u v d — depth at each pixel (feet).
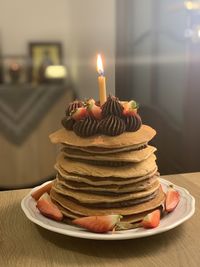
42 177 3.39
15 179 3.45
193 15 2.72
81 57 3.02
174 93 2.78
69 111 1.21
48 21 2.98
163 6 2.71
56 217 1.14
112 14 2.79
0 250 1.10
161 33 2.73
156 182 1.22
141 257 1.05
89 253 1.07
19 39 3.01
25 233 1.19
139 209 1.12
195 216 1.28
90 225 1.07
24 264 1.03
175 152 2.80
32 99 3.24
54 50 3.05
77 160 1.16
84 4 2.84
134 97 2.67
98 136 1.12
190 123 2.81
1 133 3.34
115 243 1.12
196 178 1.64
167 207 1.18
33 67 3.13
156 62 2.70
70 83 3.14
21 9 2.94
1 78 3.16
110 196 1.12
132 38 2.73
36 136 3.37
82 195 1.13
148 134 1.17
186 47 2.74
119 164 1.12
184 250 1.08
